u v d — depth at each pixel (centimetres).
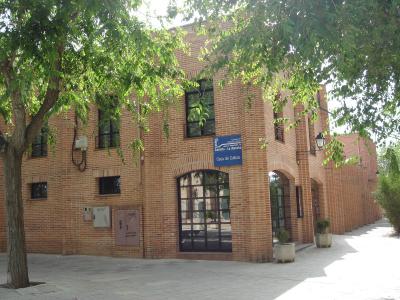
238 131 1588
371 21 697
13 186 1161
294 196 1983
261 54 859
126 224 1752
